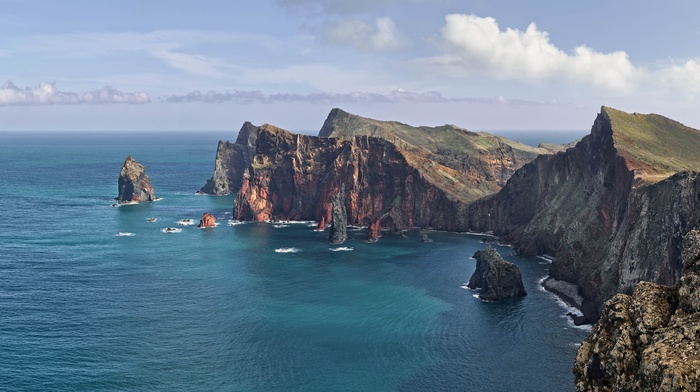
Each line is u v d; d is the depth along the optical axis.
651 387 25.69
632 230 140.12
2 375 95.31
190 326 121.62
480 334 119.50
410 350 110.31
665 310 29.66
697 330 26.42
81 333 115.81
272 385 94.19
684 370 24.45
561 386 95.19
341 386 94.38
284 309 134.88
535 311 136.62
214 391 91.44
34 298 139.25
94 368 99.00
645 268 129.50
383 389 93.56
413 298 145.88
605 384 30.05
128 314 128.75
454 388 94.12
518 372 100.50
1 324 119.88
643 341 28.77
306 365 102.44
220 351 108.06
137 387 92.12
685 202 124.44
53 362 101.06
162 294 145.50
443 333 119.94
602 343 30.83
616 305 31.42
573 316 132.38
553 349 111.38
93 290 147.75
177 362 102.44
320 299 143.75
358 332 119.88
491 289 146.50
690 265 29.66
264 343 112.75
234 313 131.12
